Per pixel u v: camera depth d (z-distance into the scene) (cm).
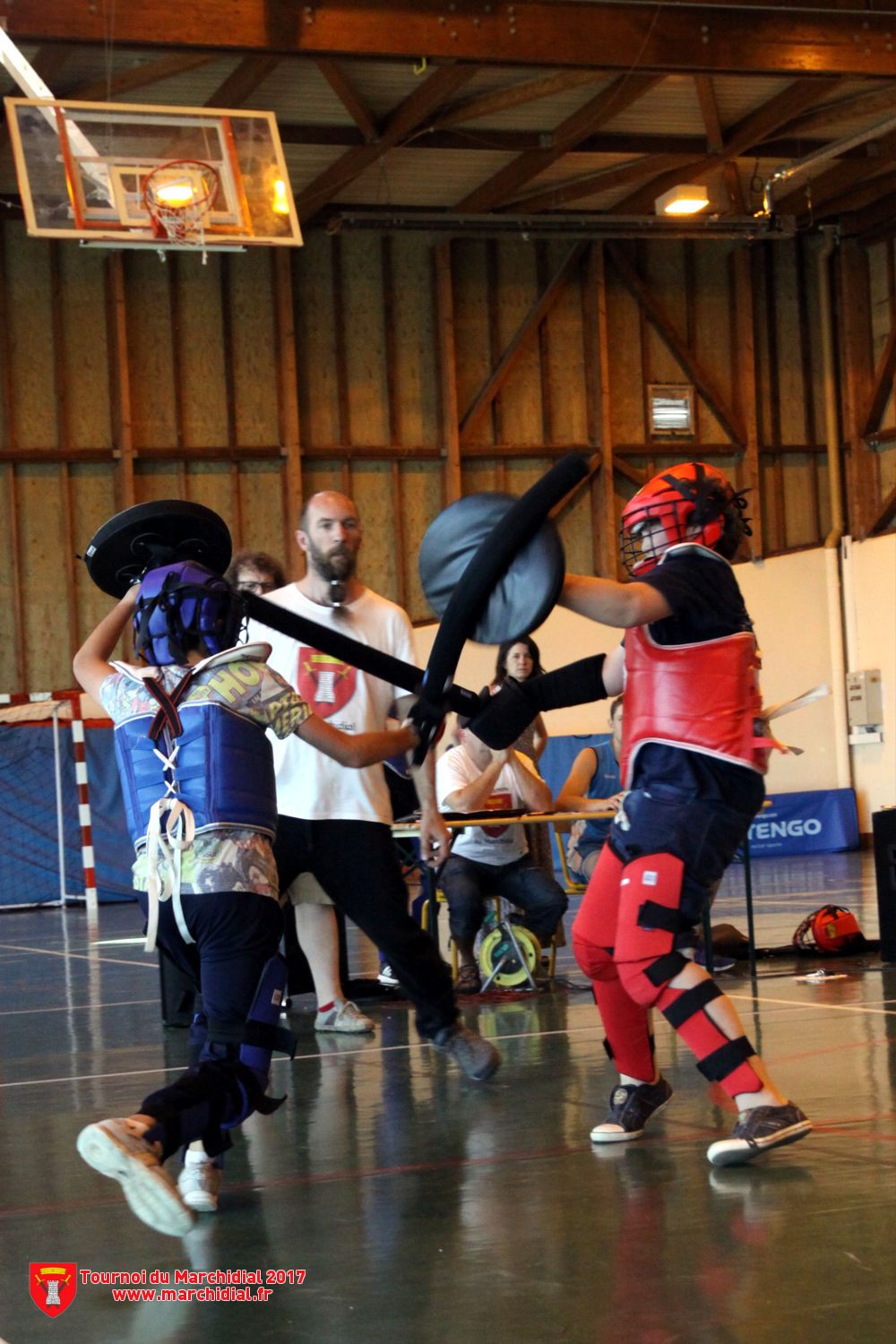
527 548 262
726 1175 315
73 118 1168
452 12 1259
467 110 1535
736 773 319
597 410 1847
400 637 477
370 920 427
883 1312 226
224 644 293
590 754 674
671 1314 230
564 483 257
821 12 1346
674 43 1314
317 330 1797
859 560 1872
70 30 1155
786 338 1941
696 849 317
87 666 309
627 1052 354
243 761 287
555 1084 436
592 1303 238
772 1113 321
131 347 1728
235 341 1759
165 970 612
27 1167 364
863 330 1905
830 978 655
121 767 297
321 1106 423
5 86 1424
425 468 1823
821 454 1947
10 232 1697
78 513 1714
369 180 1723
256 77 1368
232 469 1750
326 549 460
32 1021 659
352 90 1456
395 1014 621
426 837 454
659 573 313
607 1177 320
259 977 286
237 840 285
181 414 1742
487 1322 231
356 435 1805
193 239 1179
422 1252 273
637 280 1873
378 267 1812
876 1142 338
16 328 1698
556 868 1447
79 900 1611
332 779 430
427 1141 370
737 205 1795
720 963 714
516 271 1858
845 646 1891
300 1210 308
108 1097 458
